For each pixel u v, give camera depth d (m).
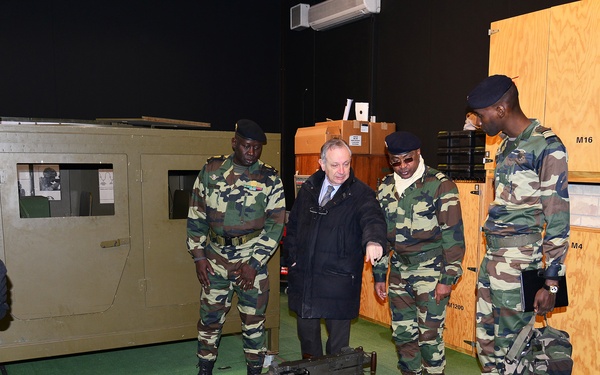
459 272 2.63
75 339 3.23
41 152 3.08
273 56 6.79
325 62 6.05
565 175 2.16
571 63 2.91
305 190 2.66
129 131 3.29
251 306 2.98
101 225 3.26
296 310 2.56
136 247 3.36
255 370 3.05
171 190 4.76
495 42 3.33
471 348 3.66
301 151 4.83
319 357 2.23
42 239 3.13
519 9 3.85
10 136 3.02
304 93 6.44
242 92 6.58
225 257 2.96
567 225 2.16
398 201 2.79
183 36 6.11
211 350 3.08
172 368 3.46
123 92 5.78
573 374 2.95
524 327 2.28
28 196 3.72
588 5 2.82
